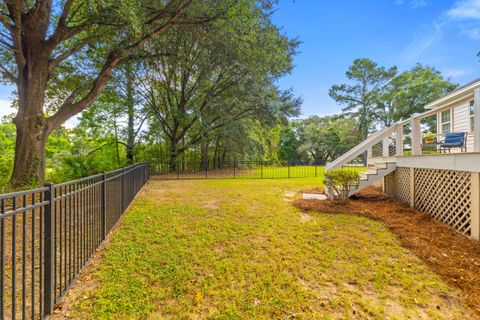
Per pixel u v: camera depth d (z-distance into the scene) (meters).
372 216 4.79
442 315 2.07
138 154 16.67
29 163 7.38
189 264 2.89
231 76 14.14
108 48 9.04
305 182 10.54
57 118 8.23
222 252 3.23
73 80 10.85
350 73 30.28
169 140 17.53
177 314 2.06
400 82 27.06
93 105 14.61
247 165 17.52
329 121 37.16
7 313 2.05
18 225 4.09
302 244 3.50
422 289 2.43
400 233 3.88
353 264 2.92
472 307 2.16
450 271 2.73
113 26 7.00
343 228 4.15
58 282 2.49
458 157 3.96
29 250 3.22
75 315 2.02
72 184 2.50
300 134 38.94
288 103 16.59
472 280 2.54
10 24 6.55
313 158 36.34
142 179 9.17
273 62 11.23
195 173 15.10
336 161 7.06
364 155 18.42
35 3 7.22
